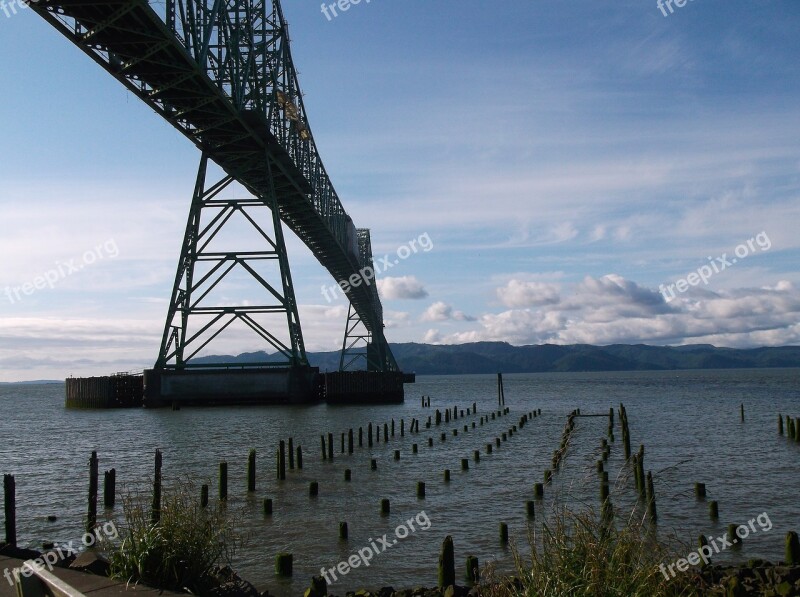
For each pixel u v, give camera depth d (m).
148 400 74.06
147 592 9.55
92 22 43.12
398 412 74.69
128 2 40.84
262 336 73.94
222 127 62.22
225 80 59.53
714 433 48.94
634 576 8.39
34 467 36.88
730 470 31.91
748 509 23.56
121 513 23.55
